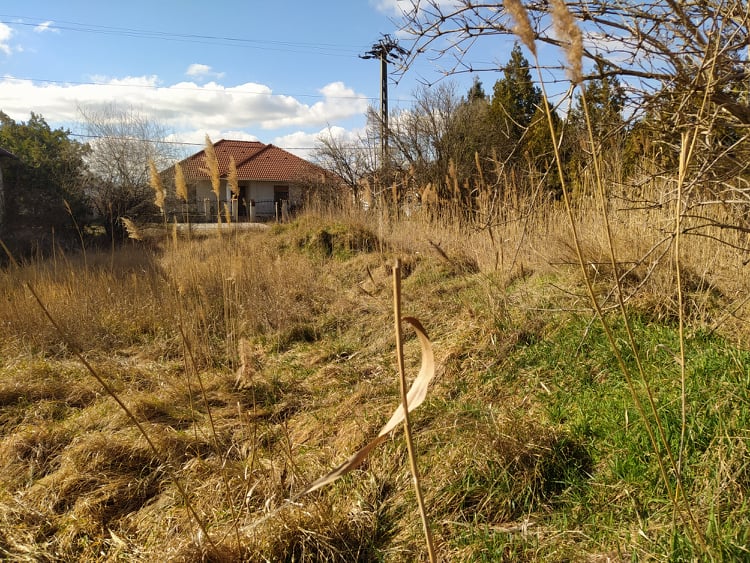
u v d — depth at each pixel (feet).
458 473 9.63
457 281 21.61
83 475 11.48
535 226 20.26
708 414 9.02
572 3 10.23
